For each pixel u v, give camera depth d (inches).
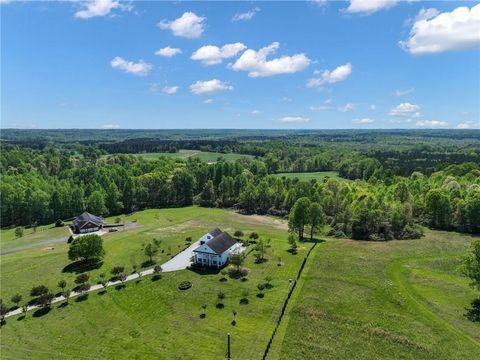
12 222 6063.0
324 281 3097.9
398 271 3284.9
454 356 2121.1
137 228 5191.9
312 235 4566.9
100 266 3651.6
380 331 2356.1
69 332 2568.9
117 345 2394.2
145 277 3344.0
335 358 2140.7
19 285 3314.5
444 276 3186.5
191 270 3464.6
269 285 3080.7
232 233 4685.0
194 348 2311.8
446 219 4734.3
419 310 2603.3
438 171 7770.7
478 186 5413.4
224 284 3139.8
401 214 4554.6
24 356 2327.8
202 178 7603.4
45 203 6077.8
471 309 2613.2
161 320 2655.0
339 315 2564.0
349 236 4640.8
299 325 2477.9
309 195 5743.1
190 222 5359.3
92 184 6943.9
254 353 2223.2
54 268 3661.4
